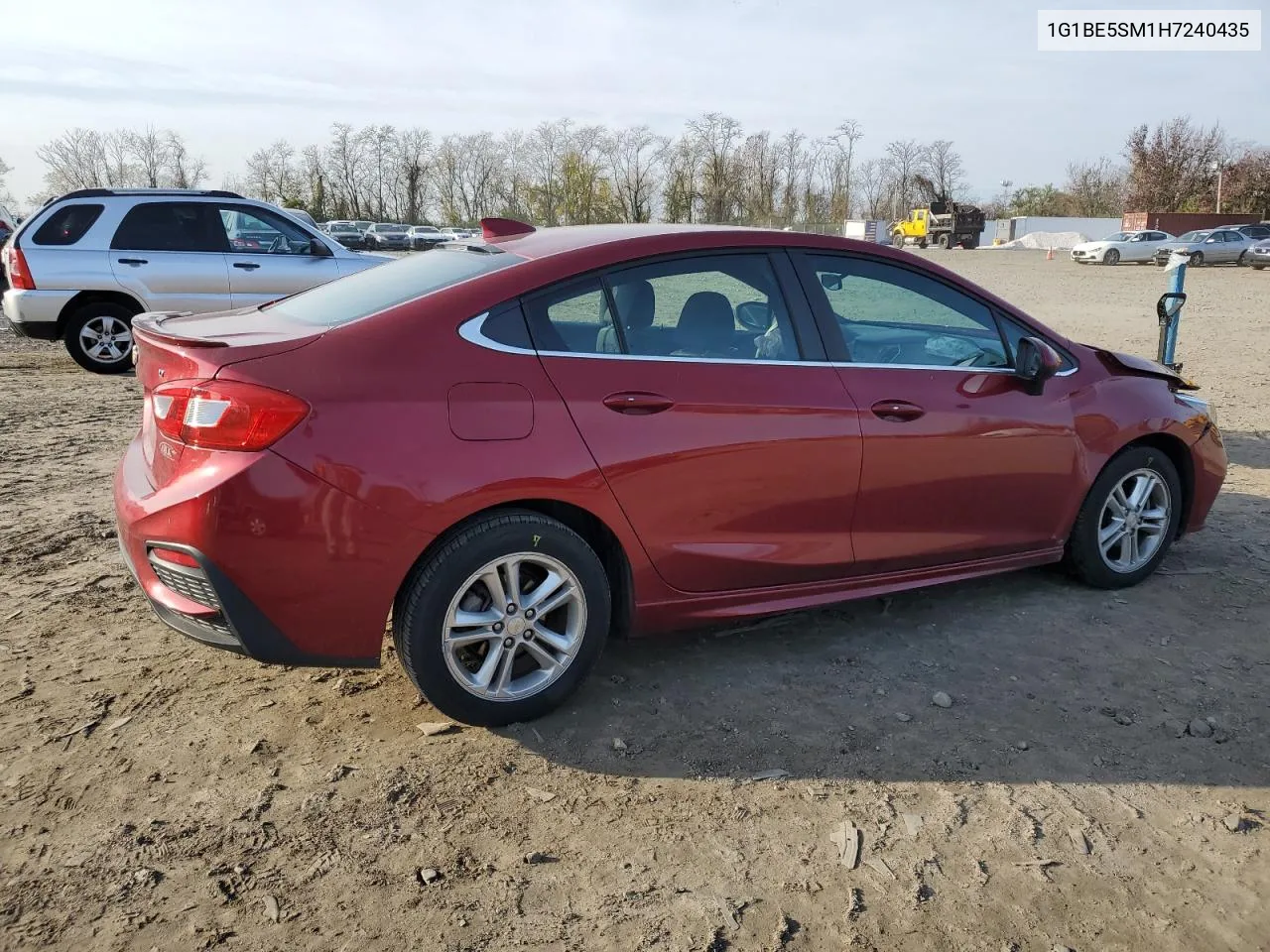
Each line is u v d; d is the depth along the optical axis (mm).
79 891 2375
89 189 9148
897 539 3729
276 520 2693
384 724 3176
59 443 6664
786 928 2328
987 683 3533
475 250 3504
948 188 75750
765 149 64750
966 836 2678
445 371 2902
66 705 3215
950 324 3918
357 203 81625
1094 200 86875
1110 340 13906
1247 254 37094
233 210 9523
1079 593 4379
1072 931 2342
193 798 2748
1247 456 6926
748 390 3336
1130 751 3107
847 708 3346
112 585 4203
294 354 2783
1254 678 3590
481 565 2949
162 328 3121
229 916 2312
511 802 2781
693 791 2854
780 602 3572
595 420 3072
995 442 3842
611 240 3330
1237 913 2412
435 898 2393
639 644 3812
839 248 3699
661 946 2264
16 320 9164
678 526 3262
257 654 2807
